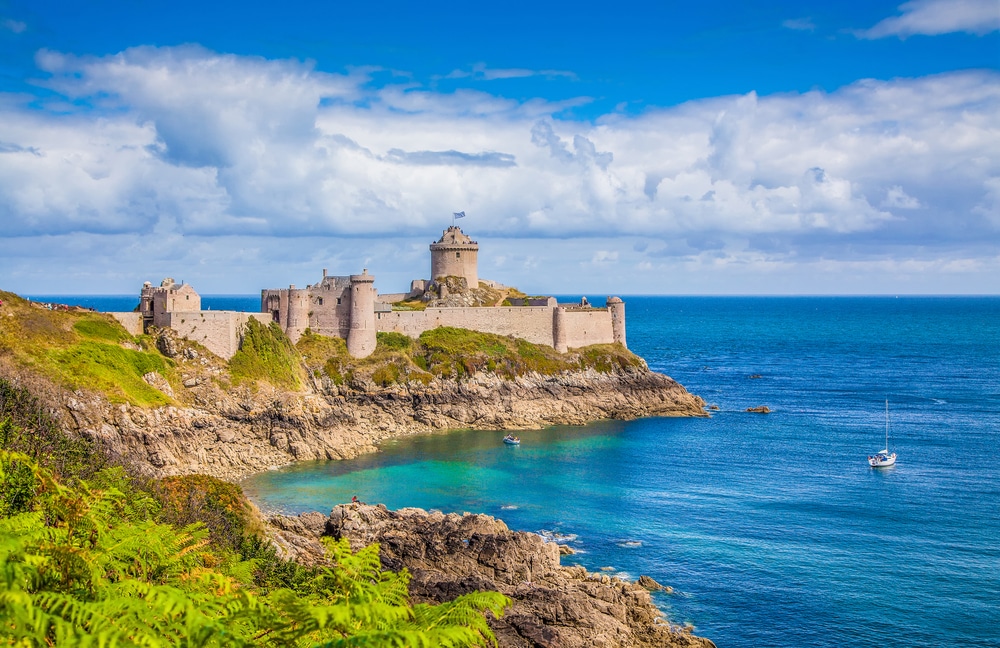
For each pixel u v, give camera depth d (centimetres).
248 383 12569
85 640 1452
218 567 3375
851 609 6788
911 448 13125
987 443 13512
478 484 10838
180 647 1703
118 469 5316
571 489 10575
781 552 8119
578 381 16525
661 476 11275
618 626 6200
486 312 17038
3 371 9638
